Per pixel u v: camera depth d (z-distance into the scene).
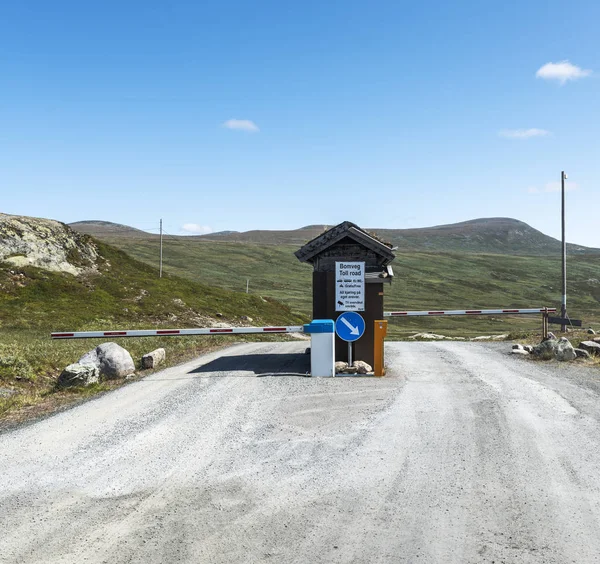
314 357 16.06
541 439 9.86
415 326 105.00
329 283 17.41
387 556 5.96
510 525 6.65
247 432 10.59
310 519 6.87
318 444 9.77
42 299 42.50
